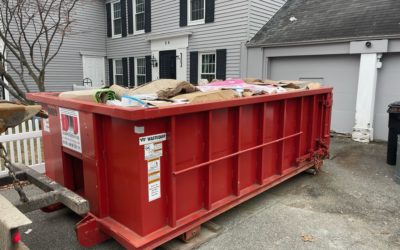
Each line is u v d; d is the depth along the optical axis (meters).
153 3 13.56
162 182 2.82
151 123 2.63
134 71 15.36
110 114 2.58
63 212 3.98
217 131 3.30
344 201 4.39
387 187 4.91
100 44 16.67
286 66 9.80
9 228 1.71
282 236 3.44
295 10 11.35
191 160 3.06
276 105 4.19
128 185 2.76
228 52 10.92
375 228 3.63
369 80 7.95
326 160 6.41
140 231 2.73
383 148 7.39
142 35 14.46
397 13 8.41
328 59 8.89
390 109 5.86
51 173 3.81
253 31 10.58
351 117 8.71
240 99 3.42
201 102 3.03
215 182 3.41
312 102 4.99
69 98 3.34
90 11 15.98
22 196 2.64
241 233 3.49
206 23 11.45
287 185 5.00
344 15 9.54
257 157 3.99
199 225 3.22
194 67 12.17
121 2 15.32
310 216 3.92
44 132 3.84
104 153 2.96
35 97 3.87
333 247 3.24
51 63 14.80
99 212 3.03
